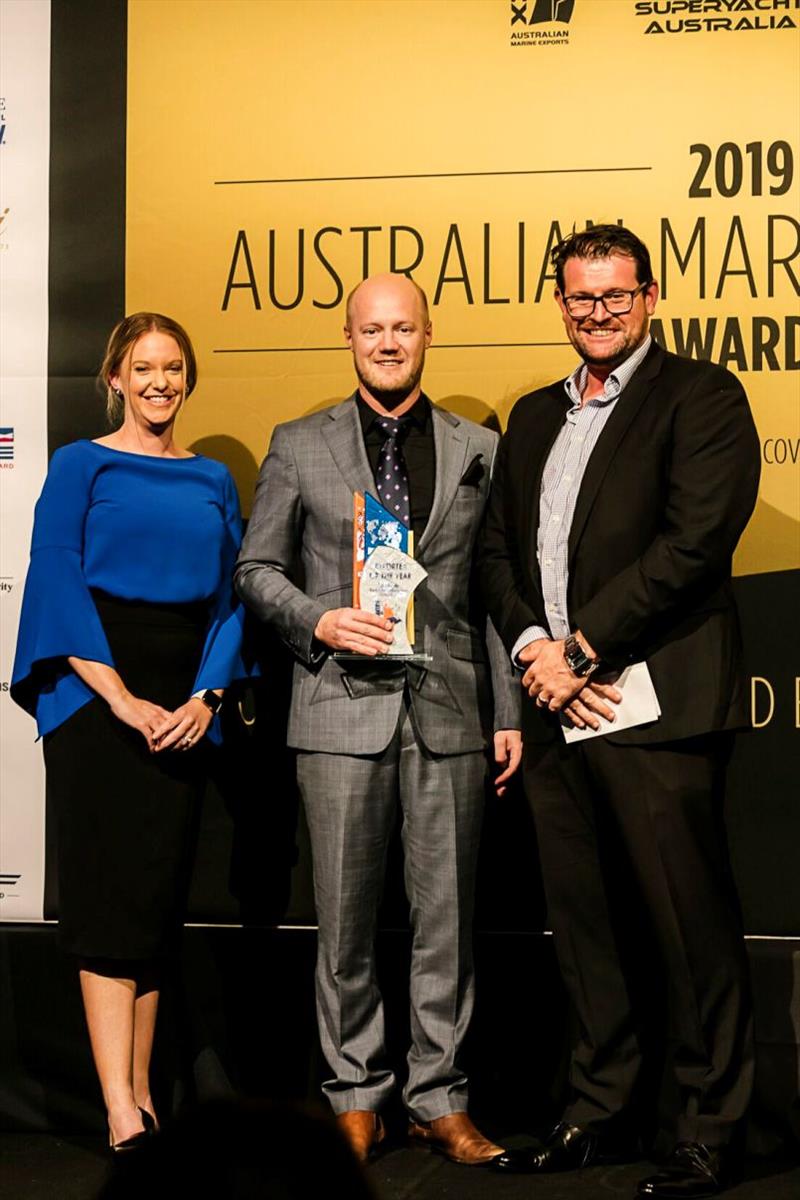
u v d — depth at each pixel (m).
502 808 2.90
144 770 2.61
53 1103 2.94
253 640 2.76
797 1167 2.64
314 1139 0.62
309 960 2.88
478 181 2.94
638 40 2.89
